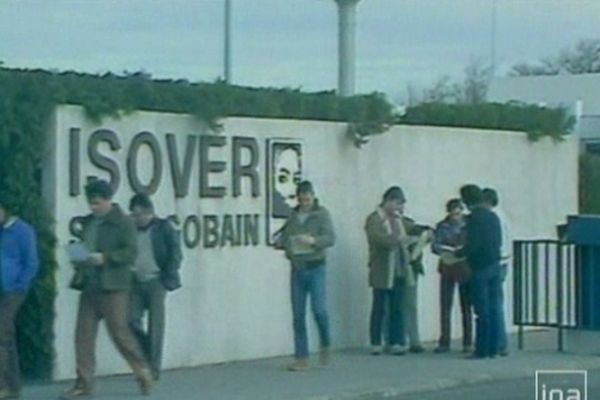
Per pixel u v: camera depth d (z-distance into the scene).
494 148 27.44
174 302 21.66
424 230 23.98
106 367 20.73
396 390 20.14
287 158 23.39
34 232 18.97
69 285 19.30
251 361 22.70
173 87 21.66
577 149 29.80
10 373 18.52
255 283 22.91
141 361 18.80
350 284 24.52
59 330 20.09
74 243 18.81
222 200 22.38
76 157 20.25
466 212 24.06
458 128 26.70
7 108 19.47
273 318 23.20
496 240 23.09
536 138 28.27
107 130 20.69
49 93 19.89
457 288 25.48
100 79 20.59
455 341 25.78
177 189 21.67
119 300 18.39
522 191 28.03
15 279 18.25
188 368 21.77
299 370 21.62
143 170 21.19
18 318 19.86
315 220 21.56
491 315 23.34
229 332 22.52
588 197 31.14
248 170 22.77
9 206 19.58
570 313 24.38
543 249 25.97
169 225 19.72
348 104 24.42
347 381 20.61
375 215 23.45
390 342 23.72
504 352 23.69
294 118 23.61
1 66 19.62
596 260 24.09
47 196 20.02
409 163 25.66
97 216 18.33
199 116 21.91
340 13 30.39
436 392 20.56
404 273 23.56
